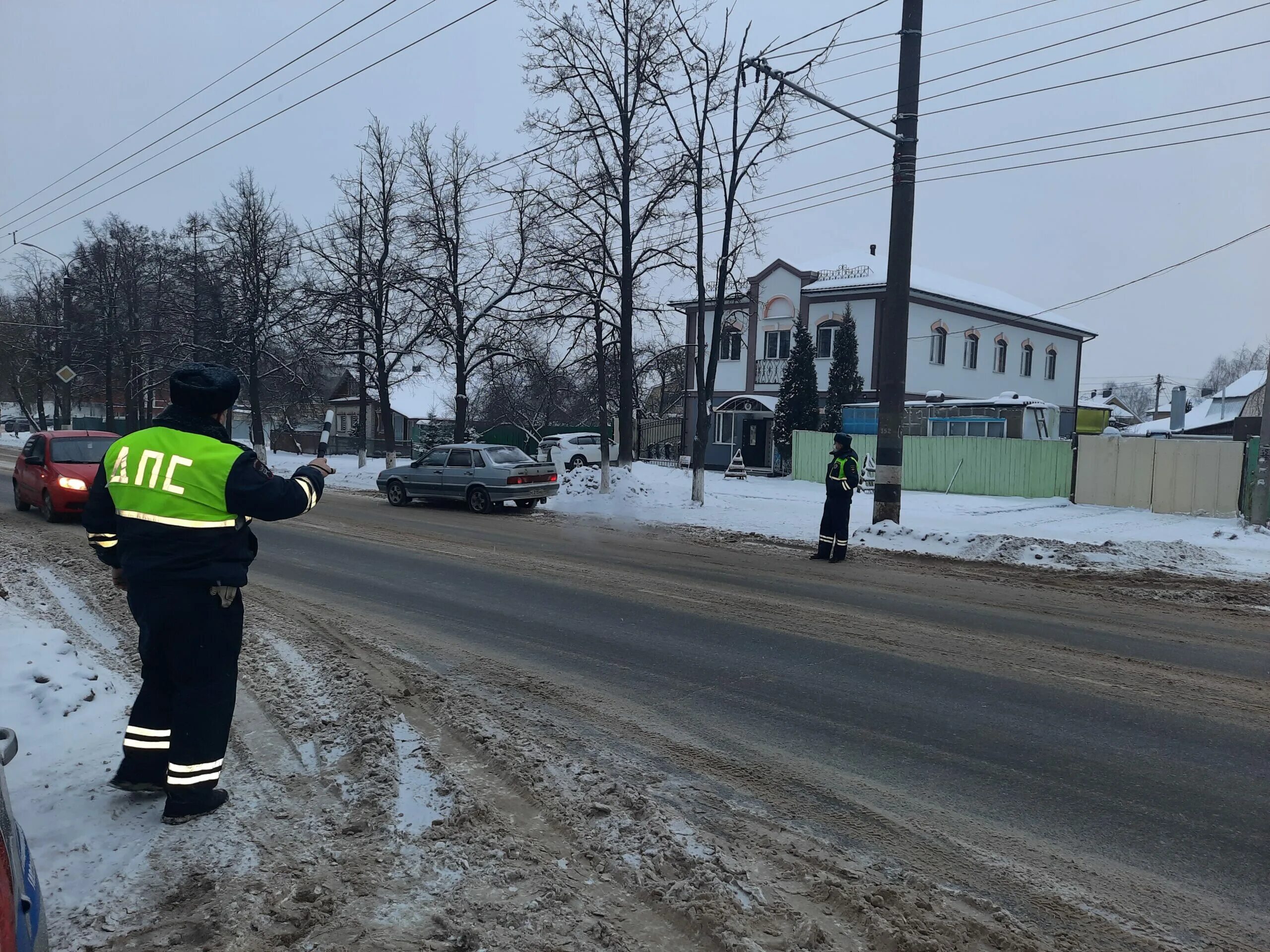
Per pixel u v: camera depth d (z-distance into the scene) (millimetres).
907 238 14211
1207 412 46531
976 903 3434
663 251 20078
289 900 3260
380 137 27812
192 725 3830
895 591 10055
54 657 6039
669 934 3148
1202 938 3240
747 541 14289
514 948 3010
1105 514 18812
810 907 3354
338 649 7066
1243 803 4426
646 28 18875
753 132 17672
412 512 18797
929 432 28766
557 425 42844
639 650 7223
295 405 41969
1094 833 4070
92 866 3469
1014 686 6352
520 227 25328
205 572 3740
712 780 4590
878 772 4750
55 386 43250
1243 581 11023
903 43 14023
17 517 15727
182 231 34188
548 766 4645
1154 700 6059
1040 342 41938
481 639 7512
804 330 30641
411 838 3789
